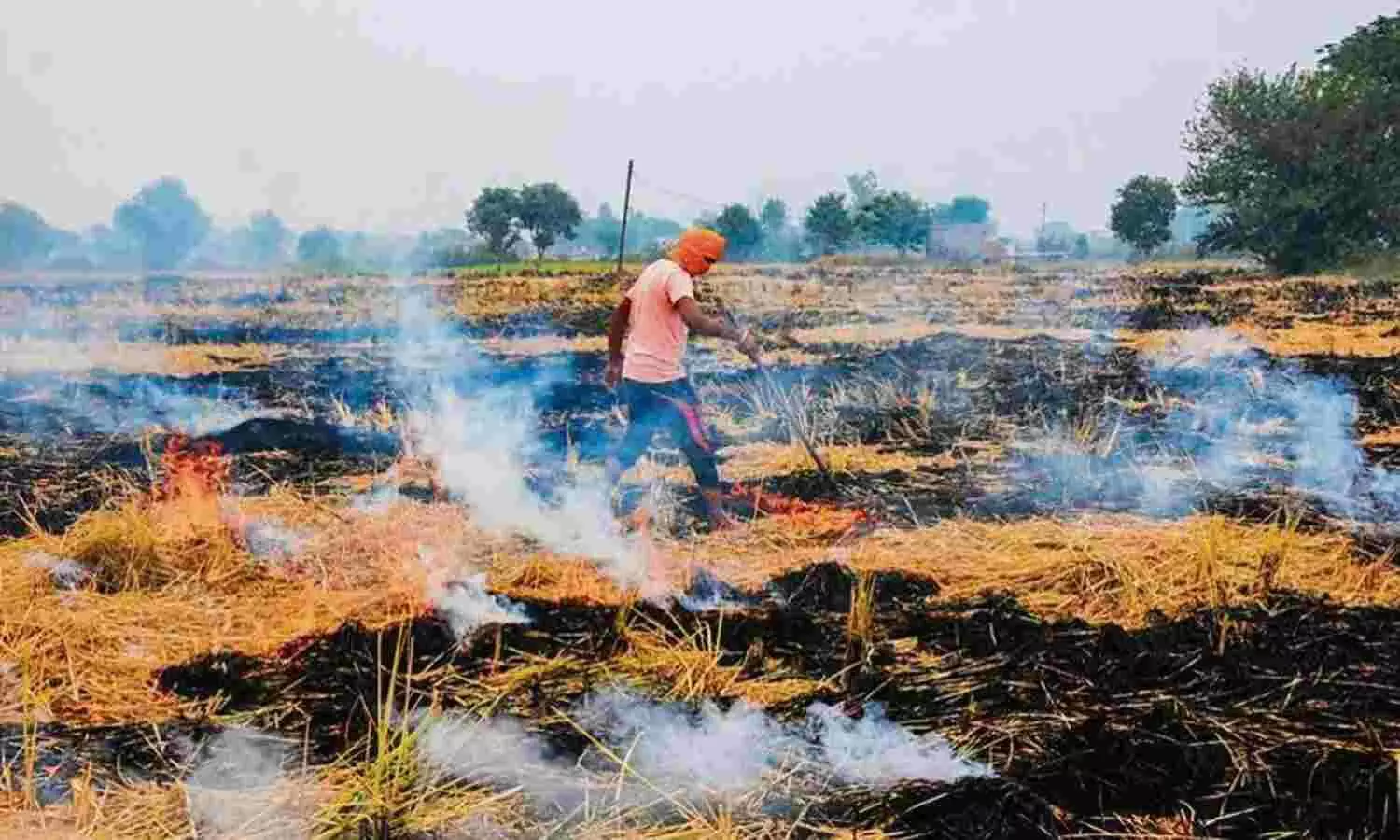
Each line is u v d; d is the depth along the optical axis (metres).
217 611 5.11
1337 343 13.25
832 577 5.37
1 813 3.54
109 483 7.38
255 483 7.38
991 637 4.80
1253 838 3.45
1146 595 5.17
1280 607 5.05
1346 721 4.09
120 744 3.98
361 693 4.31
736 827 3.51
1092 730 4.02
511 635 4.82
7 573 5.39
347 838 3.46
